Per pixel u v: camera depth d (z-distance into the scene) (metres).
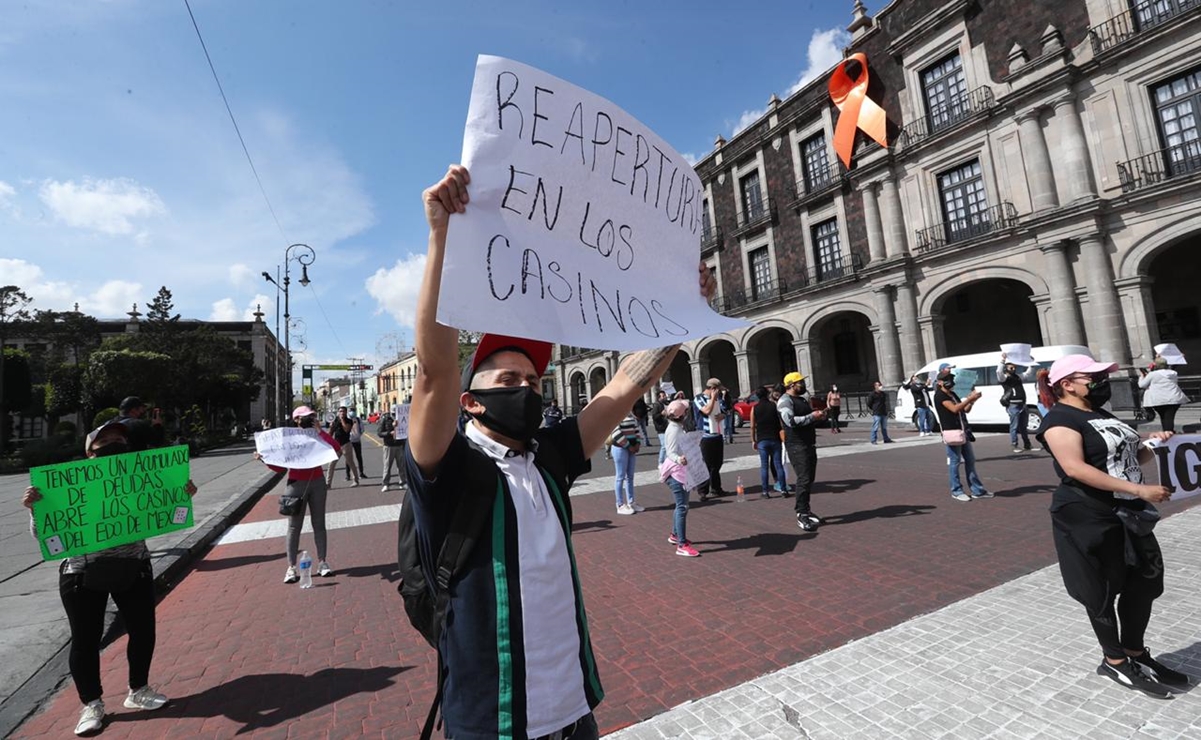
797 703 2.72
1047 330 16.98
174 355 35.06
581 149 1.59
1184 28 14.48
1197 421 12.58
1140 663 2.69
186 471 3.35
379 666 3.53
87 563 2.98
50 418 35.94
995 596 3.86
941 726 2.46
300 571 5.32
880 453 12.56
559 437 1.59
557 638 1.28
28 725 3.05
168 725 2.96
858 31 23.56
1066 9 16.83
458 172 1.29
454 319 1.16
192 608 4.87
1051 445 2.76
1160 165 15.09
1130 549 2.58
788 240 27.50
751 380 29.33
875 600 4.03
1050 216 16.61
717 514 7.39
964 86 19.67
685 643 3.56
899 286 21.39
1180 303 18.59
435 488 1.25
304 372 33.94
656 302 1.66
